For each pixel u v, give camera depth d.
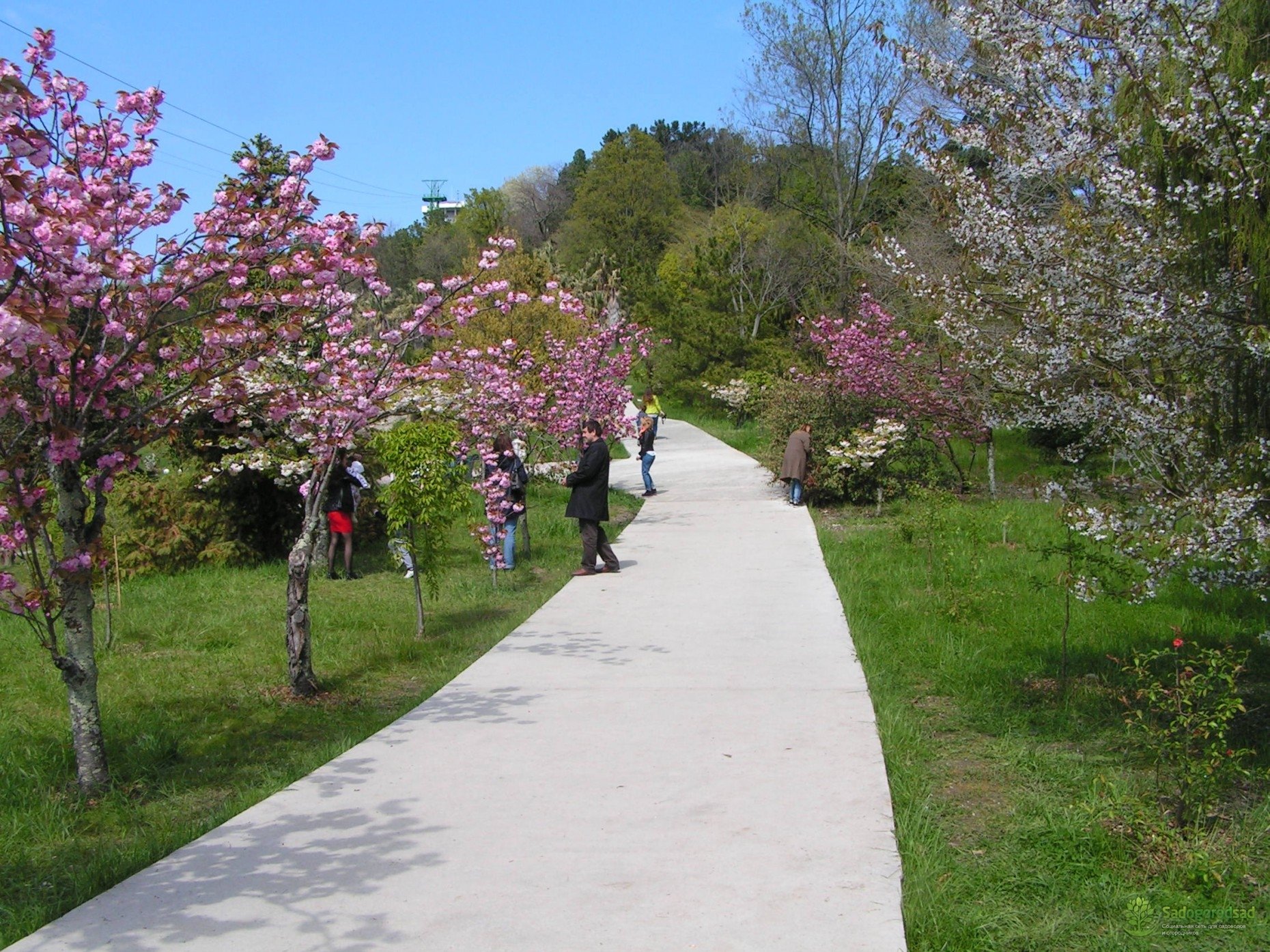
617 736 5.70
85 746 5.33
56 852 4.62
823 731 5.70
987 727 5.92
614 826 4.45
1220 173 4.86
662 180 63.38
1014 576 10.07
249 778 5.56
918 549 11.67
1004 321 7.11
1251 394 5.16
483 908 3.71
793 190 36.03
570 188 86.06
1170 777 4.93
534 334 16.94
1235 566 5.39
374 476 13.76
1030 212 6.18
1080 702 6.23
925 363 16.33
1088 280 5.36
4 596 5.13
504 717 6.14
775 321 33.47
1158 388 5.37
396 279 60.66
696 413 34.44
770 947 3.38
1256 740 5.60
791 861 4.05
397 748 5.62
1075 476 7.09
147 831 4.81
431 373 9.19
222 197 5.38
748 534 13.41
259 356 5.79
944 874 4.00
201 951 3.45
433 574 9.20
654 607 9.28
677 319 35.25
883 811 4.55
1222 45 4.96
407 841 4.35
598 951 3.38
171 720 6.59
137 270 4.90
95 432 5.75
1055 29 5.75
